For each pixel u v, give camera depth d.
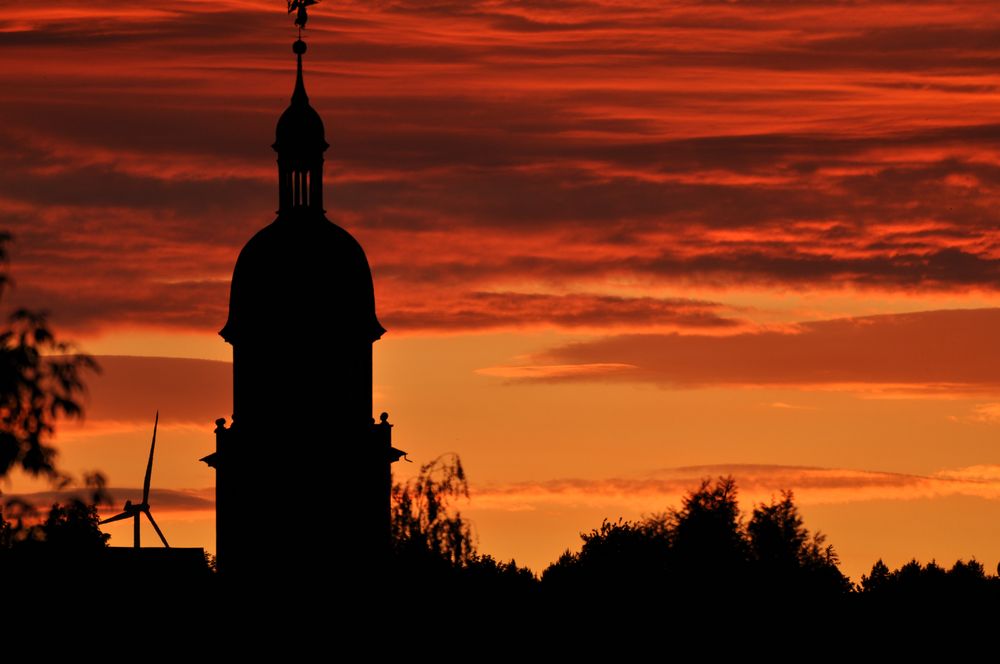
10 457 152.75
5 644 182.25
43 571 176.75
